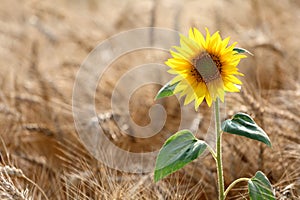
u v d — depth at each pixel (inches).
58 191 96.5
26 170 100.5
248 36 130.7
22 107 115.2
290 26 137.3
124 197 89.3
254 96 104.7
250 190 80.6
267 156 97.3
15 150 105.1
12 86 123.2
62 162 103.7
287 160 96.4
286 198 88.0
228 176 96.7
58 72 132.3
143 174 96.8
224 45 77.3
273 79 116.0
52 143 107.0
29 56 137.3
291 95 106.3
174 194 91.8
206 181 97.5
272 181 95.0
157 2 135.2
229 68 77.3
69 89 122.3
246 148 99.0
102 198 91.8
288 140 98.3
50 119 111.7
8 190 86.7
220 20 136.3
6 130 108.0
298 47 126.7
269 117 100.6
